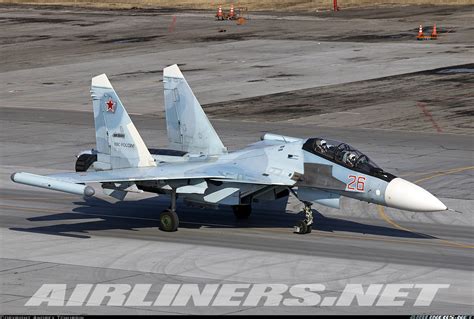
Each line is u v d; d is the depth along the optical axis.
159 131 190.62
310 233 115.19
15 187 144.88
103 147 124.56
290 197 136.62
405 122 195.25
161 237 113.38
